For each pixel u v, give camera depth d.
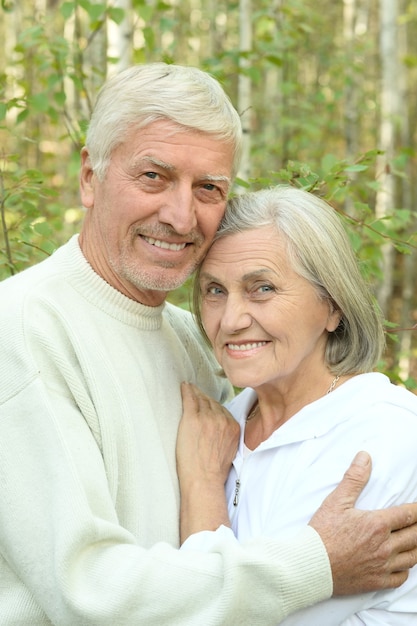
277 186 2.29
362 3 10.27
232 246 2.10
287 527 1.98
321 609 1.88
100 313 2.15
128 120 2.01
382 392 2.07
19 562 1.85
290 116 7.86
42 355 1.94
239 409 2.40
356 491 1.90
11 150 7.59
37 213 3.44
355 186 3.72
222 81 3.73
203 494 2.14
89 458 1.88
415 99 12.30
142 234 2.09
